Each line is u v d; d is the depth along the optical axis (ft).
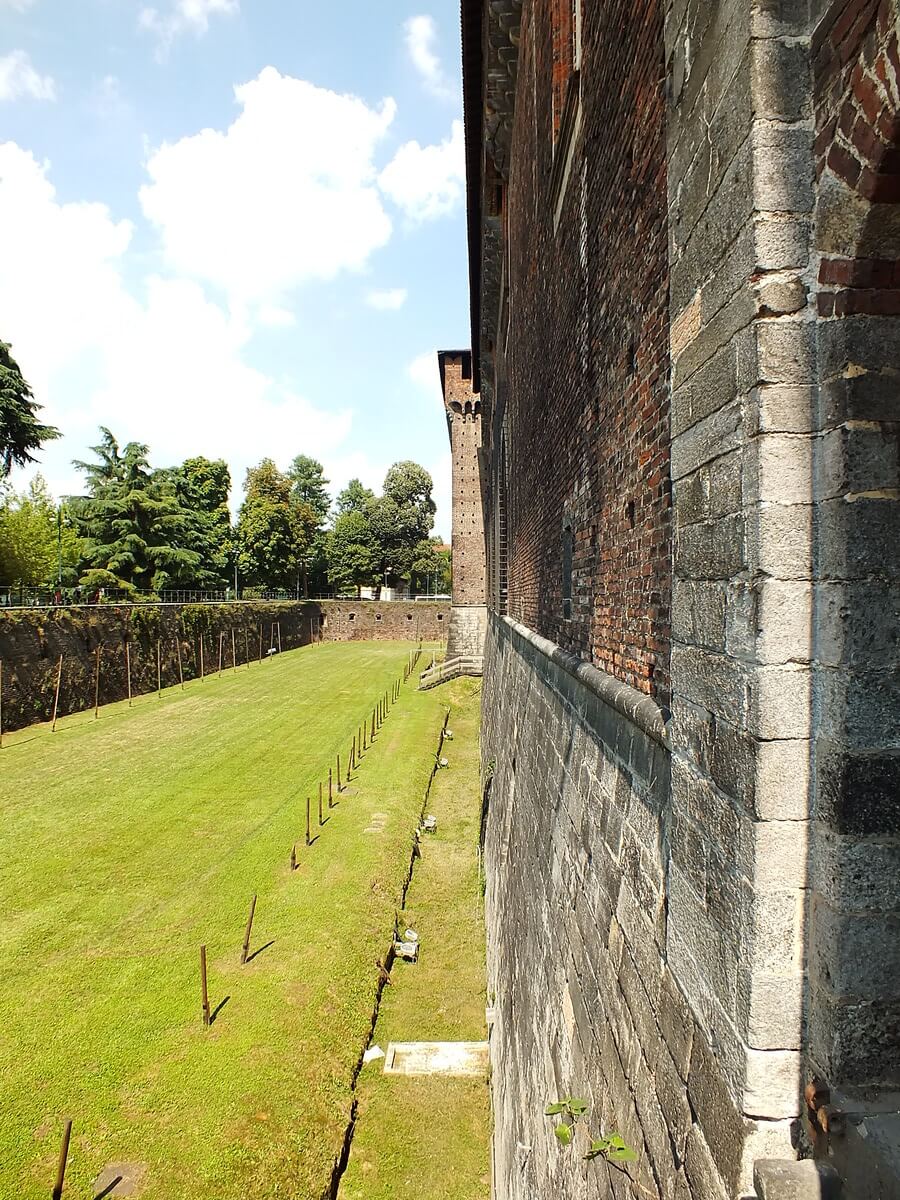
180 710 95.76
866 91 5.08
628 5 11.62
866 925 5.50
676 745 7.97
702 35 7.14
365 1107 29.07
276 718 93.50
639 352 11.30
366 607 204.44
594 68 14.44
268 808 58.29
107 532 133.08
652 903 9.38
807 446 5.89
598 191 14.26
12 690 75.56
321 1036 31.04
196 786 63.41
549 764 20.22
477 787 69.92
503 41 27.40
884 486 5.61
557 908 16.70
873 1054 5.51
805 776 5.87
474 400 131.85
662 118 9.85
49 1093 26.55
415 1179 25.88
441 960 39.70
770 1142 5.82
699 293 7.26
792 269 5.89
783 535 5.86
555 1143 14.62
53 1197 22.30
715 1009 6.61
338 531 230.68
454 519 135.74
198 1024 30.83
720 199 6.66
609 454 13.53
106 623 95.66
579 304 16.57
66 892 42.37
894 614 5.58
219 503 202.80
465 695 115.85
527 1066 19.33
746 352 6.08
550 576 22.50
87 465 133.59
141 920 39.45
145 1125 25.39
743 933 6.01
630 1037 9.75
